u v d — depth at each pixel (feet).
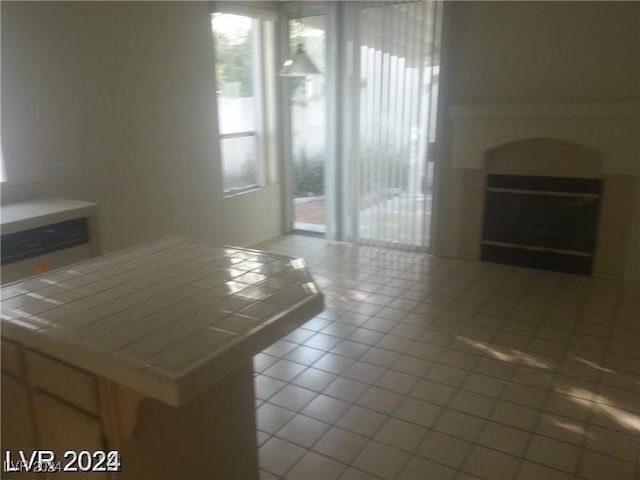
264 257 6.49
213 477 5.46
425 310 12.67
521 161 15.10
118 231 13.38
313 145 18.74
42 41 11.00
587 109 13.47
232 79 16.90
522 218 15.44
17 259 9.18
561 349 10.62
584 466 7.27
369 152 17.15
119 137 13.04
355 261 16.47
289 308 4.81
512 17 14.16
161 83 13.98
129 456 4.54
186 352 3.98
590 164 14.21
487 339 11.11
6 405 5.31
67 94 11.66
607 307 12.63
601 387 9.21
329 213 18.47
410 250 17.38
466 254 16.53
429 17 15.06
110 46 12.48
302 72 14.79
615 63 13.25
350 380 9.61
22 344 4.90
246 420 5.73
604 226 14.33
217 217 16.62
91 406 4.49
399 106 16.21
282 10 17.56
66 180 11.89
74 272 5.96
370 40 16.15
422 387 9.35
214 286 5.42
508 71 14.57
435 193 16.38
